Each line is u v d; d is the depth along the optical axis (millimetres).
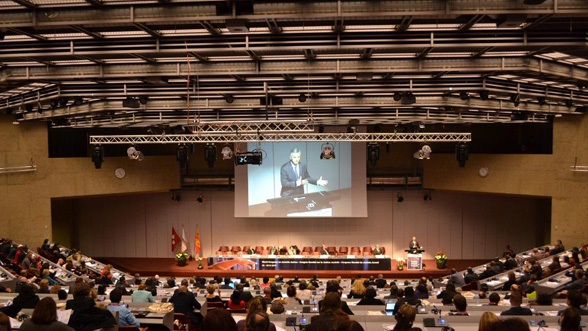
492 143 31078
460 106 19141
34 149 26734
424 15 9188
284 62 13898
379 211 31969
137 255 33000
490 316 5211
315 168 29984
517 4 8961
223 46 11672
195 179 31859
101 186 29125
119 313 9477
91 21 9695
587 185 25062
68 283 18344
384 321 9711
